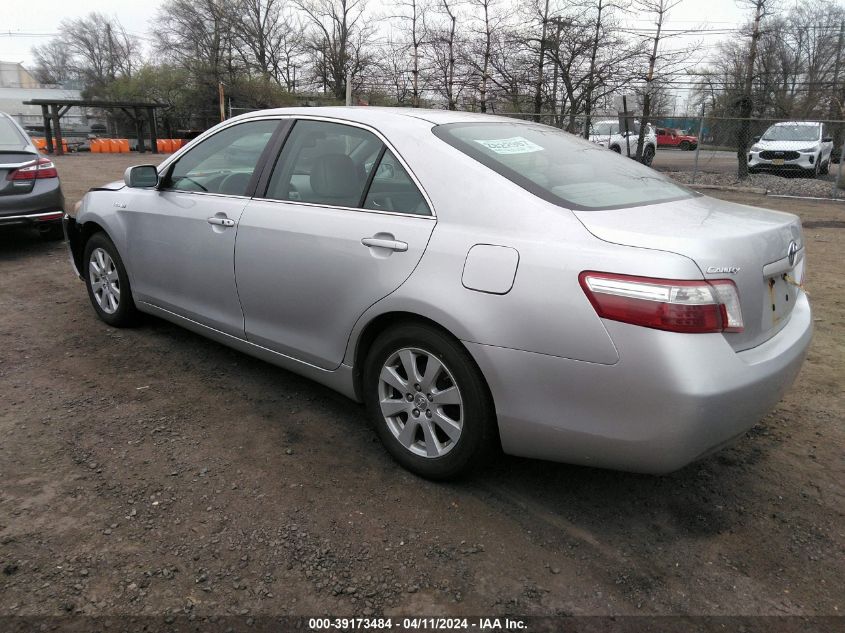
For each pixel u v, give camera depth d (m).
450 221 2.74
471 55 20.95
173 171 4.20
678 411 2.22
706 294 2.24
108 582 2.28
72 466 2.98
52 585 2.25
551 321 2.39
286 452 3.18
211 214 3.75
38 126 43.53
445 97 22.19
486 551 2.51
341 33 39.00
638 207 2.72
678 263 2.24
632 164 3.47
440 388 2.82
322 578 2.34
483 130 3.22
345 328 3.10
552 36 19.27
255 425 3.45
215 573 2.34
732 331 2.32
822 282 6.90
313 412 3.62
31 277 6.32
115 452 3.12
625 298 2.26
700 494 2.95
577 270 2.36
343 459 3.14
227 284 3.70
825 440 3.47
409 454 2.97
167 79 40.28
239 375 4.08
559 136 3.56
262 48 43.47
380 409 3.04
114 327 4.88
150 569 2.35
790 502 2.91
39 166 7.20
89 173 17.56
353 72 33.62
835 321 5.52
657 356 2.22
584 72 19.73
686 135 37.88
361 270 2.96
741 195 15.34
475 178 2.76
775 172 18.14
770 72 20.50
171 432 3.34
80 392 3.76
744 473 3.13
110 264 4.74
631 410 2.30
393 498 2.83
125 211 4.41
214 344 4.60
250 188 3.62
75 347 4.46
